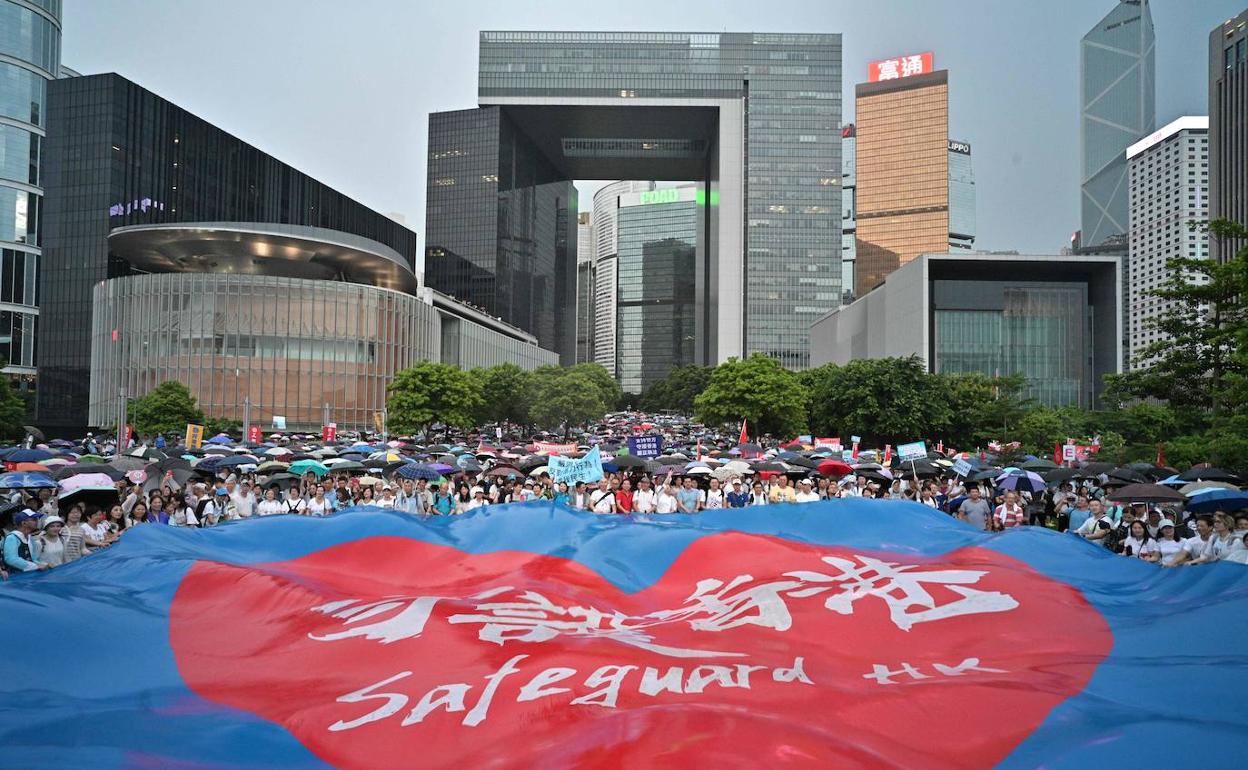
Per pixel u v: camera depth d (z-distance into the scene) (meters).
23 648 5.56
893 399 64.62
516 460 30.59
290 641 6.10
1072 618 6.32
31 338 141.38
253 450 38.50
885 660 5.80
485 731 4.66
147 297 105.88
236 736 4.56
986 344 116.75
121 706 4.98
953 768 3.98
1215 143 137.38
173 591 7.02
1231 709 4.51
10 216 138.75
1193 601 6.46
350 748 4.52
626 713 4.64
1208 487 17.41
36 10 142.50
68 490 15.50
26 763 3.99
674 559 8.50
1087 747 4.01
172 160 149.00
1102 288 116.12
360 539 8.98
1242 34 130.88
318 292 107.44
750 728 4.36
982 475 24.08
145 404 78.69
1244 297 29.97
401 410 86.12
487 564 8.56
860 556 8.27
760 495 19.55
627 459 23.84
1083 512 16.27
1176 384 33.75
